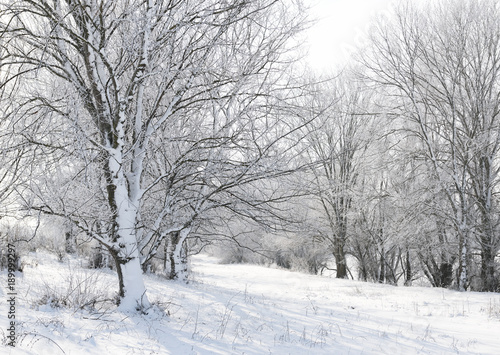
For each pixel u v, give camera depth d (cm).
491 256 2061
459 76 2108
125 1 792
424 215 2217
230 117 848
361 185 2641
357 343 696
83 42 722
